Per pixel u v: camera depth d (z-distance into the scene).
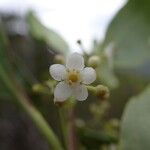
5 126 0.12
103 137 0.06
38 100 0.07
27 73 0.07
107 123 0.07
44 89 0.05
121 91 0.08
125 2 0.08
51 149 0.06
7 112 0.12
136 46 0.08
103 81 0.07
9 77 0.06
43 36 0.08
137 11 0.08
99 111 0.07
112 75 0.08
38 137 0.12
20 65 0.07
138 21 0.08
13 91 0.06
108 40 0.08
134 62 0.08
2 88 0.06
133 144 0.05
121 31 0.08
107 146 0.06
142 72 0.08
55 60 0.05
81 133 0.06
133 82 0.08
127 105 0.06
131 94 0.08
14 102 0.06
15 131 0.12
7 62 0.06
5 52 0.06
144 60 0.08
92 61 0.05
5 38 0.06
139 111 0.06
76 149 0.05
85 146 0.06
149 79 0.08
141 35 0.08
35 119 0.06
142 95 0.06
